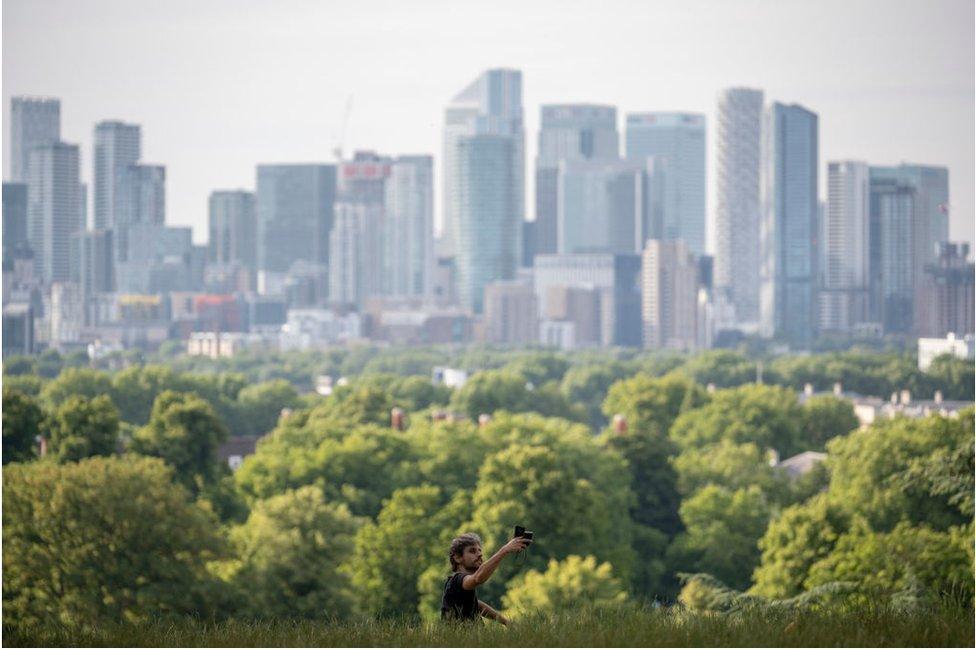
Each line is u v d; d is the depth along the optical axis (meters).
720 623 57.84
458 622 56.97
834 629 56.81
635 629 56.75
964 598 67.69
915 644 55.69
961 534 184.50
